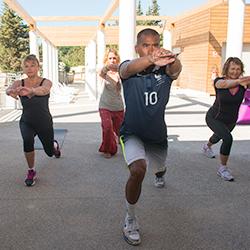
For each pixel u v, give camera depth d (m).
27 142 4.17
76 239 2.99
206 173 4.79
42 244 2.91
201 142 6.65
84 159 5.48
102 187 4.24
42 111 4.19
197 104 13.13
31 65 4.15
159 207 3.65
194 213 3.52
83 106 12.69
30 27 13.17
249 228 3.21
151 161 3.27
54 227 3.21
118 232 3.12
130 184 2.84
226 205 3.72
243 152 5.94
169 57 2.51
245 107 5.27
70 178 4.57
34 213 3.50
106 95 5.54
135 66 2.58
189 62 19.70
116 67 4.25
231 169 4.98
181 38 20.80
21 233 3.09
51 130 4.36
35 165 5.13
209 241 2.97
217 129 4.57
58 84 20.45
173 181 4.45
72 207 3.65
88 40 17.56
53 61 19.44
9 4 9.43
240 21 8.02
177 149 6.11
